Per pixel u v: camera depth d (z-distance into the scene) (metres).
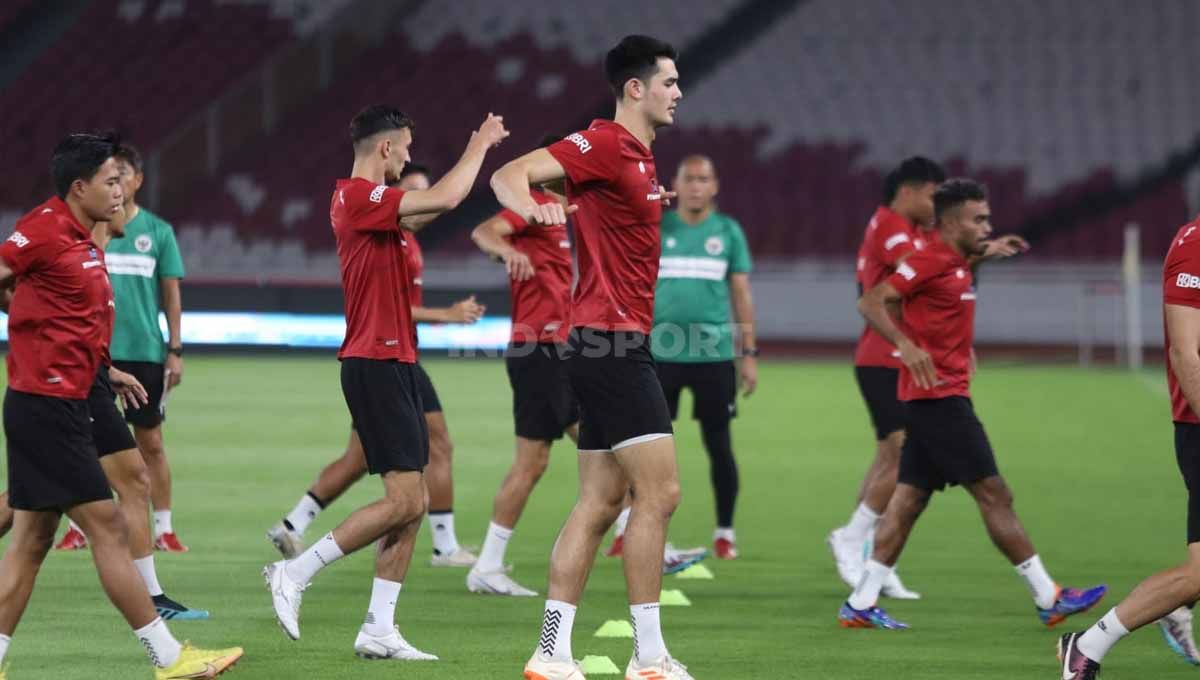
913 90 118.69
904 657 23.02
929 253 24.81
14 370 19.52
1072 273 100.75
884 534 25.48
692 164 32.78
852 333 101.50
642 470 20.12
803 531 36.88
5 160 113.12
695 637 24.58
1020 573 25.55
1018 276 101.00
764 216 109.38
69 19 124.69
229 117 110.12
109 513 19.77
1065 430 58.22
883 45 122.12
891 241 28.95
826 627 25.48
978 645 24.00
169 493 32.56
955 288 24.94
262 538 34.06
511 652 22.94
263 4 124.00
